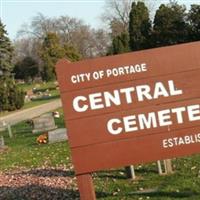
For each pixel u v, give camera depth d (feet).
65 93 29.04
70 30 460.14
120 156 29.22
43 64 385.09
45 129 107.45
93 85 29.04
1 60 284.82
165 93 29.17
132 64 29.09
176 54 29.17
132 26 279.90
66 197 39.58
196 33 232.12
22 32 454.81
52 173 51.16
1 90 219.00
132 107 29.12
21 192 42.65
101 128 29.17
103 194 39.78
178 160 49.44
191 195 36.37
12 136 107.04
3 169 61.05
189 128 29.32
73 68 29.01
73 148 29.17
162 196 36.81
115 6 375.25
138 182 42.45
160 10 245.65
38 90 333.01
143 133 29.19
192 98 29.25
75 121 29.09
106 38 457.68
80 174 29.40
